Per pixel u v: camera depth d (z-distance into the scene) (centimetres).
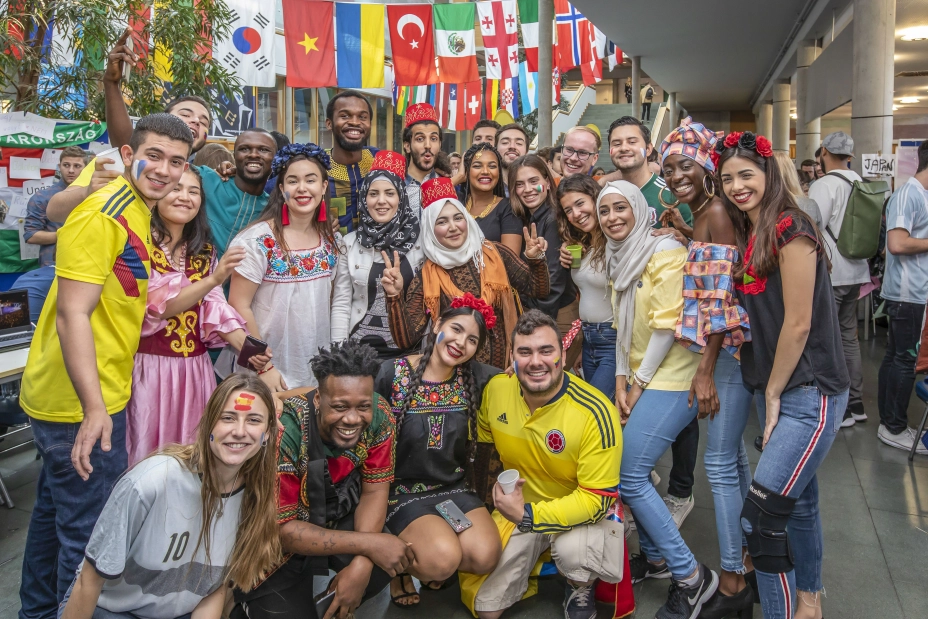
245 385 202
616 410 264
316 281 305
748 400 267
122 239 216
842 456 435
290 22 827
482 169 381
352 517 264
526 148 471
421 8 880
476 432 287
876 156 584
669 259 272
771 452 230
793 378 228
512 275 337
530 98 1257
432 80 896
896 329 443
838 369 229
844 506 366
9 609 275
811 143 1125
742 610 270
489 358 325
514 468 287
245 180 341
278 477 237
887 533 336
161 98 617
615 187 286
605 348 332
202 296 252
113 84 309
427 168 399
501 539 275
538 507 255
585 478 259
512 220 370
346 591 240
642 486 272
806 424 227
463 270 324
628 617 273
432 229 317
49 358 218
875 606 277
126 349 226
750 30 1123
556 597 294
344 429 235
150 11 613
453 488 287
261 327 301
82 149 518
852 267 478
